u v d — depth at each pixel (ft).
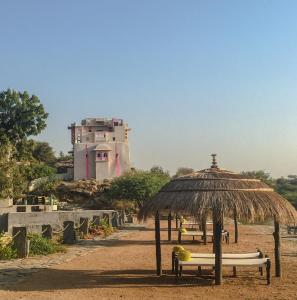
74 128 231.71
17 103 169.68
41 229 82.17
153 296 38.65
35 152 290.76
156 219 48.21
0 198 100.94
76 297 38.11
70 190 187.83
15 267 53.06
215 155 47.70
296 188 205.36
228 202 41.60
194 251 70.13
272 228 115.34
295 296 38.45
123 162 223.92
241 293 39.63
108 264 55.57
